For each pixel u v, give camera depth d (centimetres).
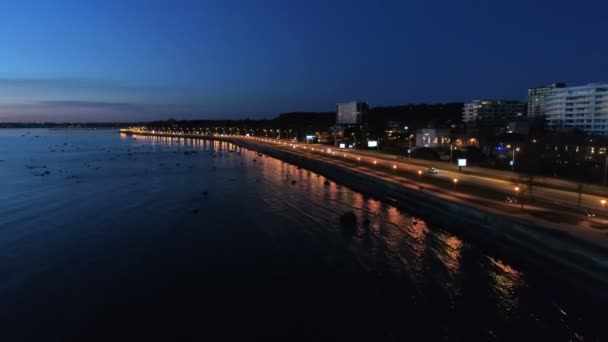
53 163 14238
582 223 4638
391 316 3144
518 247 4441
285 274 3912
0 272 4031
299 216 6116
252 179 10106
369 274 3888
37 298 3484
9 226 5694
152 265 4181
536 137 11856
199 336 2912
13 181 9900
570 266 3838
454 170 8900
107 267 4141
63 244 4869
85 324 3077
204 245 4775
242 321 3094
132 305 3353
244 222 5784
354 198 7562
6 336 2934
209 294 3525
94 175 10962
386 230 5312
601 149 9031
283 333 2936
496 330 2948
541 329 2956
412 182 7806
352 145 16825
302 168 12525
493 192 6462
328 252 4488
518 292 3506
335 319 3106
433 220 5747
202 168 12594
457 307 3266
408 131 19238
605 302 3278
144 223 5794
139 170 12094
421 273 3903
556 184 6675
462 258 4284
